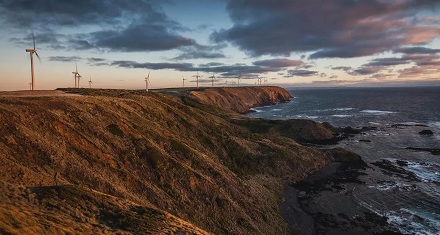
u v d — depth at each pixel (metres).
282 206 53.72
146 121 59.53
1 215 20.17
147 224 28.81
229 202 46.44
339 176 69.56
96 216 27.83
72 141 41.28
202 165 52.97
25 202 25.12
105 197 31.64
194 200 44.16
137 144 48.41
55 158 36.38
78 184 35.09
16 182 29.50
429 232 45.44
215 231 40.66
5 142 34.25
